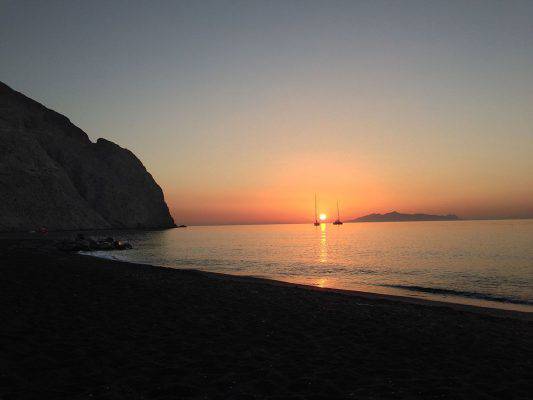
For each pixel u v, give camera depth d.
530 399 6.44
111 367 7.39
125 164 180.12
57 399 5.93
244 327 10.99
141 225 165.12
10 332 9.37
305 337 10.15
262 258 51.94
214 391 6.46
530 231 131.12
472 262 42.62
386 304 16.72
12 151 119.38
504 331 11.75
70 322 10.58
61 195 125.75
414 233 139.75
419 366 8.04
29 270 21.98
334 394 6.45
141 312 12.26
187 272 27.59
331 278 31.53
